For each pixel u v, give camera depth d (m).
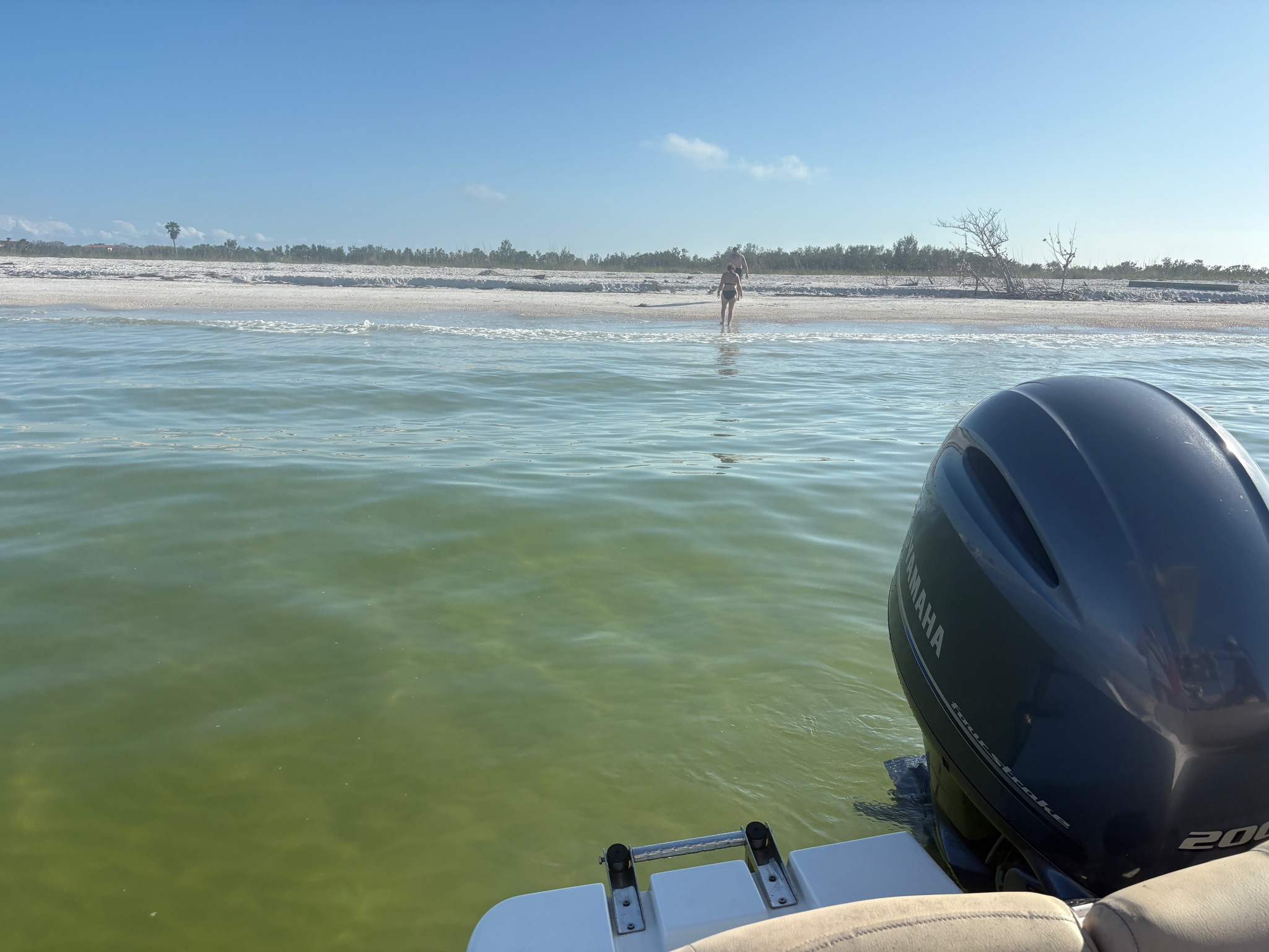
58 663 2.92
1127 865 1.34
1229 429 7.50
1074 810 1.35
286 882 1.93
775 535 4.45
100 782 2.29
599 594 3.62
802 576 3.88
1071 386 1.60
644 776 2.31
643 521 4.60
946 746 1.61
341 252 55.09
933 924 0.79
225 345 11.75
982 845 1.71
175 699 2.71
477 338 13.85
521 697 2.74
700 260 49.91
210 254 56.50
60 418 6.72
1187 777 1.25
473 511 4.66
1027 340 16.09
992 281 36.16
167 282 27.23
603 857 1.35
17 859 1.99
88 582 3.59
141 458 5.51
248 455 5.68
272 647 3.07
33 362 9.77
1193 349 14.81
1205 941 0.76
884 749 2.43
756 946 0.77
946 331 18.09
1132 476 1.36
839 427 7.36
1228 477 1.35
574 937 1.20
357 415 7.22
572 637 3.20
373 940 1.76
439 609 3.43
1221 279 48.44
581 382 9.34
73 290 22.25
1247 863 0.84
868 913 0.81
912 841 1.41
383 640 3.14
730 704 2.70
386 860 2.00
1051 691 1.36
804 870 1.32
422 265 53.03
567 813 2.16
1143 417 1.46
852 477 5.63
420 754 2.43
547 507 4.77
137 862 1.99
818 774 2.30
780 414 7.95
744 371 10.71
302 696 2.74
